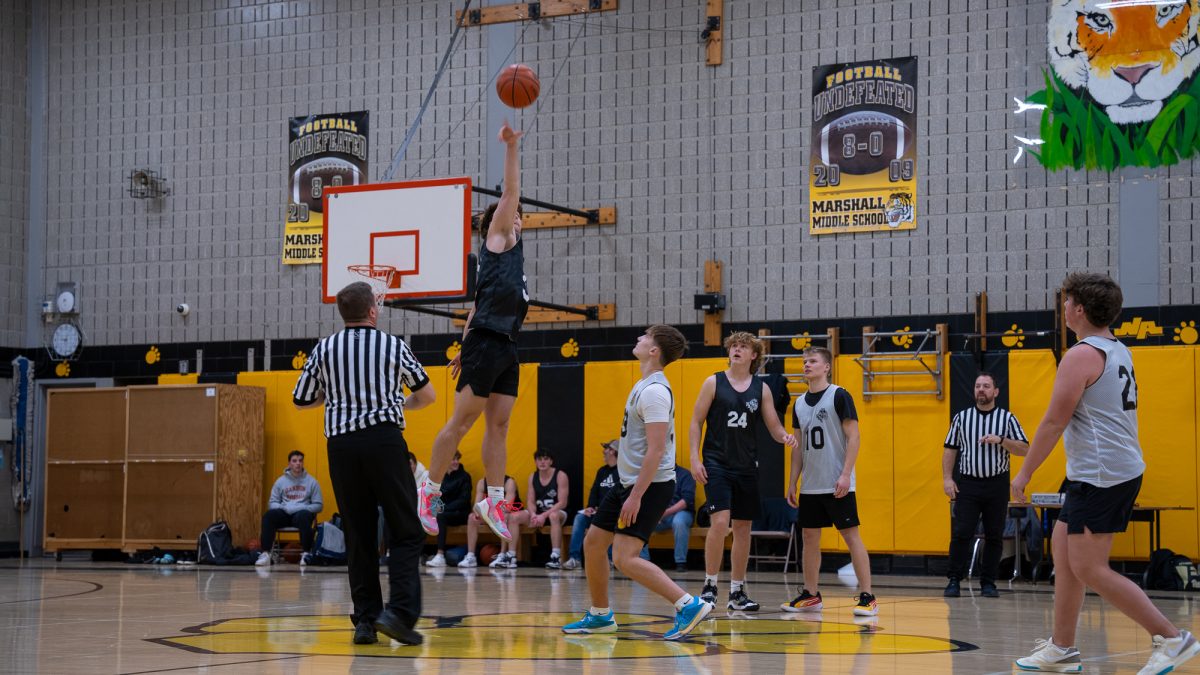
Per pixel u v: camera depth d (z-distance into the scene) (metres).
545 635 6.80
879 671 5.30
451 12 16.62
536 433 15.55
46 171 18.56
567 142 15.95
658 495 6.52
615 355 15.50
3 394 17.97
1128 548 13.09
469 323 6.39
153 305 17.83
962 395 13.83
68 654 5.84
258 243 17.34
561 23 16.08
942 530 13.71
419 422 16.06
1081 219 13.78
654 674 5.12
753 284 15.04
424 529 6.33
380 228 14.11
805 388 14.40
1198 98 13.41
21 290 18.34
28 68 18.69
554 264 15.91
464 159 16.39
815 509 8.67
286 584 11.49
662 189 15.51
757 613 8.53
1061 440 13.34
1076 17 13.92
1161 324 13.38
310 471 16.53
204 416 16.09
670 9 15.63
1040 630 7.39
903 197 14.48
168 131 17.95
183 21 17.98
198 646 6.19
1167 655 4.76
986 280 14.09
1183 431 12.95
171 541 16.08
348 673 5.09
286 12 17.44
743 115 15.25
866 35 14.79
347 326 6.03
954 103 14.37
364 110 16.94
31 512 17.86
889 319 14.42
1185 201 13.41
